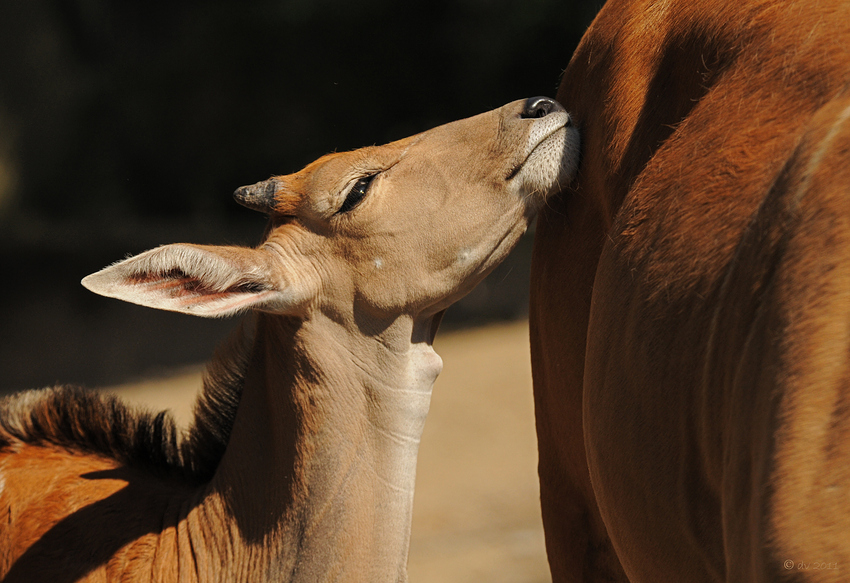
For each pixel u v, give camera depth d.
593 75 10.73
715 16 8.84
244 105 70.31
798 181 6.58
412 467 12.55
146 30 82.06
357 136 66.25
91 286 10.47
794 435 5.92
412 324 12.59
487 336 42.50
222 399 13.45
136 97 74.25
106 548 12.34
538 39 58.47
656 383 7.86
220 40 71.50
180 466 13.76
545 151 11.41
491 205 12.65
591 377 8.91
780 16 8.06
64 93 79.88
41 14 80.88
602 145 10.09
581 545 11.03
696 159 8.03
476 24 61.50
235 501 12.37
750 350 6.58
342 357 12.22
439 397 35.06
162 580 12.19
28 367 46.12
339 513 11.91
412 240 12.45
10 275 63.03
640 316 8.11
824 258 6.16
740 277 6.97
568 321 10.42
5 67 78.44
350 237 12.30
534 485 27.38
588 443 9.06
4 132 77.62
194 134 71.94
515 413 32.81
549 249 11.02
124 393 38.94
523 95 60.19
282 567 11.93
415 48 64.31
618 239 8.74
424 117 64.12
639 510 8.24
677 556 7.88
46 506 12.73
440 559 23.30
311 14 67.69
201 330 51.56
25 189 77.12
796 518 5.80
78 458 13.62
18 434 13.74
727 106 8.02
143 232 68.94
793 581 5.73
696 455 7.47
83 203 75.19
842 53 7.25
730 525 6.61
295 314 12.20
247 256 11.73
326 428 11.98
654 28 9.75
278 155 68.94
